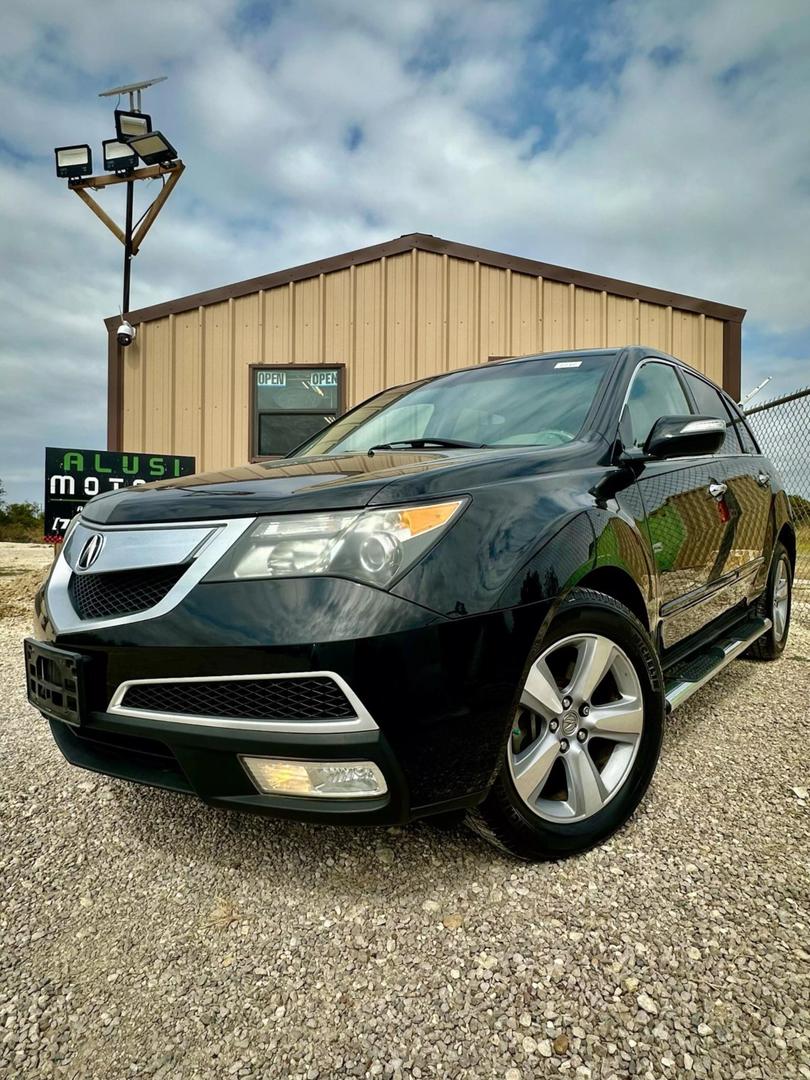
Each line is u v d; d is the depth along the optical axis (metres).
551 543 1.66
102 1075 1.14
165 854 1.85
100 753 1.80
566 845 1.74
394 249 7.77
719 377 7.77
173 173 7.95
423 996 1.31
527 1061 1.16
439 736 1.43
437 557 1.47
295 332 7.88
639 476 2.25
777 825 1.96
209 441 7.90
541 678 1.70
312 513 1.49
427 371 7.77
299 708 1.42
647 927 1.50
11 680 3.62
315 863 1.79
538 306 7.73
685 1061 1.15
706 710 3.01
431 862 1.78
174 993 1.33
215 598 1.47
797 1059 1.14
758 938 1.45
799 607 5.93
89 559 1.70
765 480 3.64
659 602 2.23
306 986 1.34
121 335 7.75
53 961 1.43
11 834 1.97
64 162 7.83
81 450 5.58
